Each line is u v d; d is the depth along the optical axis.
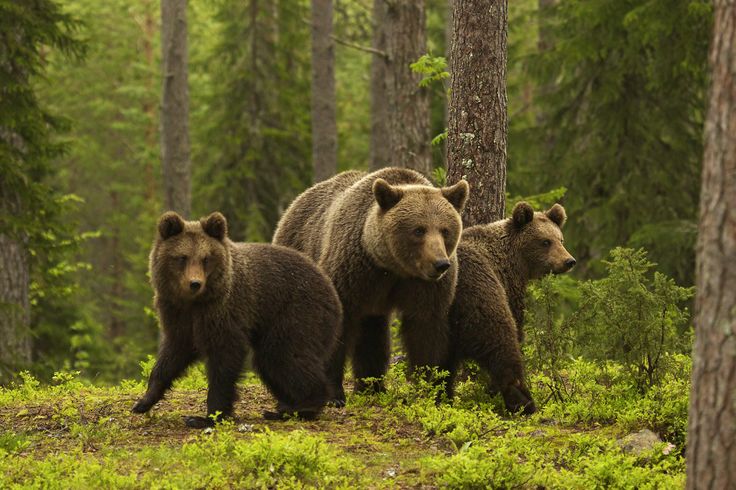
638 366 12.02
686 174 24.12
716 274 6.47
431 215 11.21
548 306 12.21
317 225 13.16
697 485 6.61
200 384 14.12
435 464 8.60
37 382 13.60
